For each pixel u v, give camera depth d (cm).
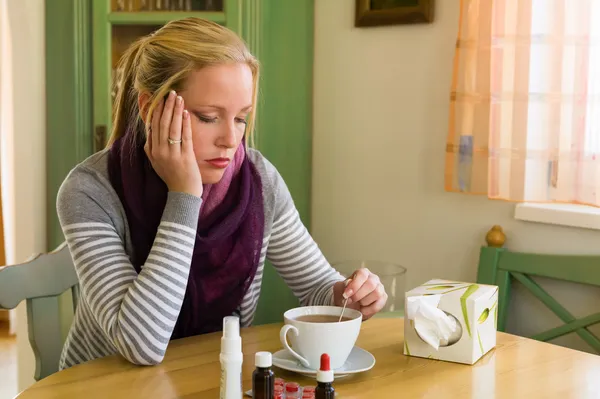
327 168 254
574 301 191
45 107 258
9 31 259
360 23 236
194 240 120
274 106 253
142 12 246
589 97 184
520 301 202
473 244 213
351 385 103
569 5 184
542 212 193
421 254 228
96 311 116
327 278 147
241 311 146
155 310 112
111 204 129
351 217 248
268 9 248
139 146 132
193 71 119
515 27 192
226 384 90
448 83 218
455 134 206
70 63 252
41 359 141
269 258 151
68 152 255
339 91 248
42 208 262
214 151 122
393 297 213
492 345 121
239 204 137
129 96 135
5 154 368
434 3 219
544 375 108
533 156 192
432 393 100
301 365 108
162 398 97
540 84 190
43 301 141
